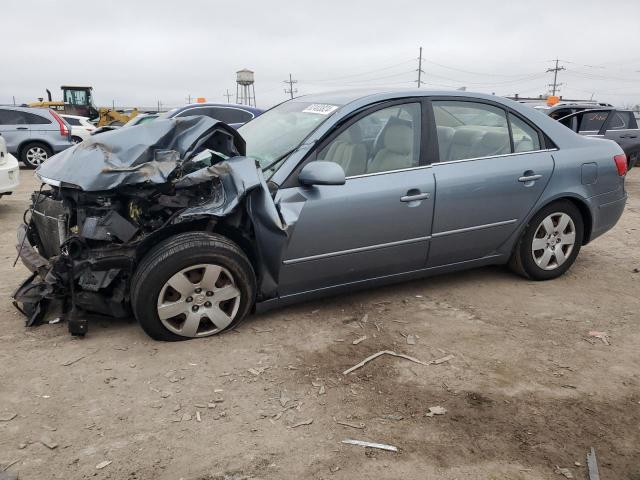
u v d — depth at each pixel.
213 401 2.84
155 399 2.85
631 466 2.41
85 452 2.44
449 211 4.00
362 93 4.12
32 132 14.34
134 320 3.78
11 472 2.30
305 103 4.40
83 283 3.34
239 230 3.55
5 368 3.12
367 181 3.73
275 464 2.39
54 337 3.51
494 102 4.34
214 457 2.43
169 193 3.40
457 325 3.78
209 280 3.39
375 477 2.31
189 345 3.43
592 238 4.81
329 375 3.11
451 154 4.08
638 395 2.96
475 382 3.06
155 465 2.37
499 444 2.54
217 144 3.72
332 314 3.92
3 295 4.22
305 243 3.55
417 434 2.60
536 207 4.37
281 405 2.82
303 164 3.62
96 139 3.62
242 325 3.72
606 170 4.65
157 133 3.55
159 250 3.29
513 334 3.66
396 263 3.97
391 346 3.47
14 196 9.38
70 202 3.48
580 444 2.55
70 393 2.88
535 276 4.60
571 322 3.86
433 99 4.11
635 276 4.87
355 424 2.67
